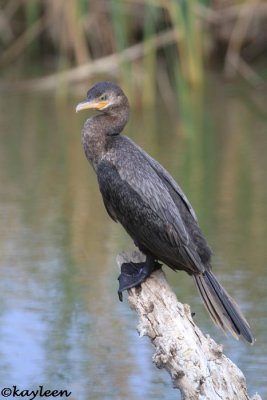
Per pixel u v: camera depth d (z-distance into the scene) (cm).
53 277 1228
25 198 1501
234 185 1555
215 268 1250
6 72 2222
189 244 820
